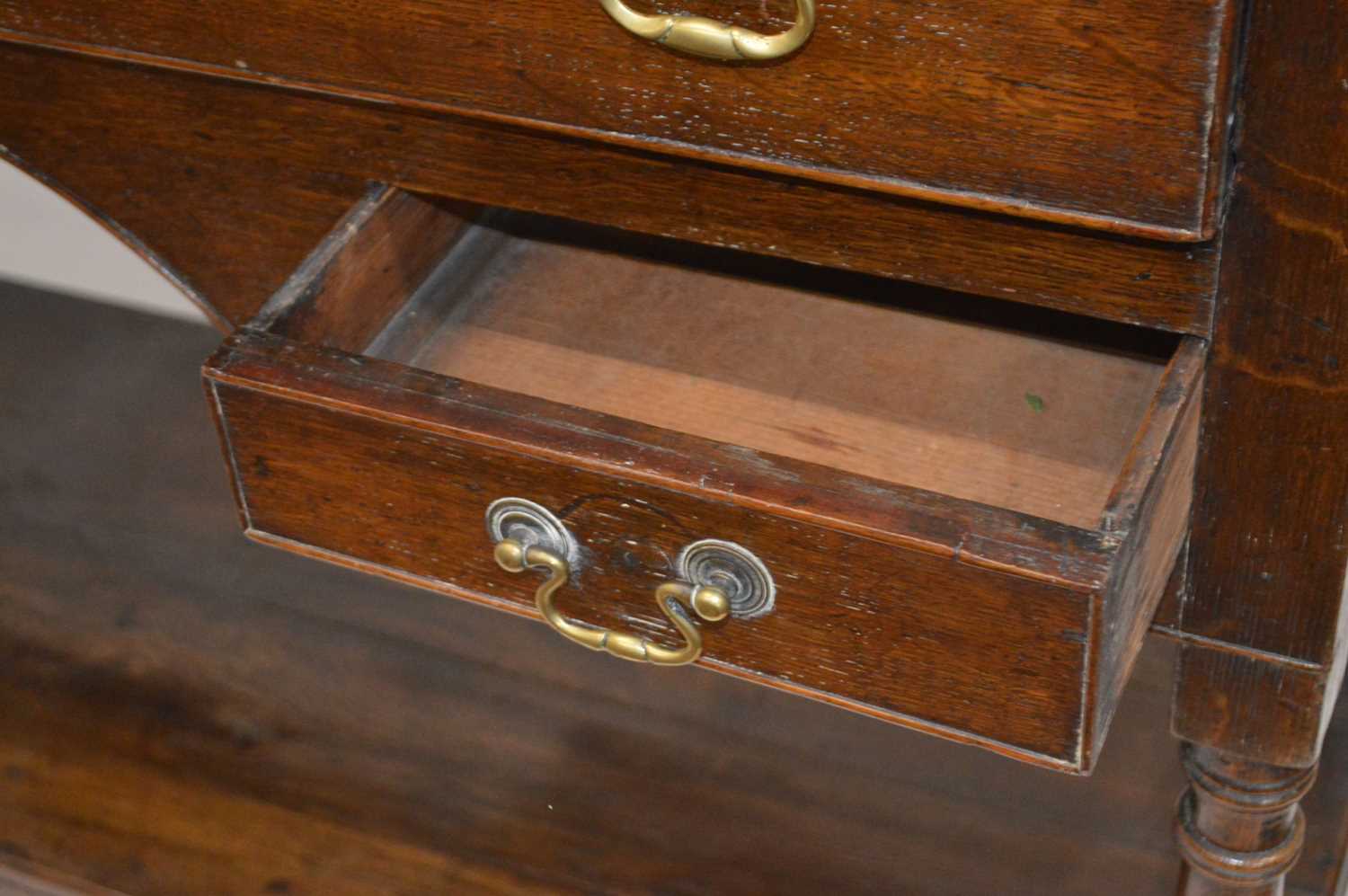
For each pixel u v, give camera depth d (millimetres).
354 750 1433
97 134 1151
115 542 1574
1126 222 941
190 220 1175
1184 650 1092
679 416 1119
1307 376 980
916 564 948
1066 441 1089
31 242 1914
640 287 1176
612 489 979
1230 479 1021
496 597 1047
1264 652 1070
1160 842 1352
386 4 1002
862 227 1015
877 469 1090
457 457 998
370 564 1063
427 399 998
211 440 1681
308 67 1035
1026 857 1351
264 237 1164
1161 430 964
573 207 1065
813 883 1348
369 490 1030
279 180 1136
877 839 1365
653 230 1056
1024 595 937
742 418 1115
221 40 1044
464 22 995
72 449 1677
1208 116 909
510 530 1014
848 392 1121
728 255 1188
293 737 1442
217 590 1535
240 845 1389
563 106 1002
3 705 1472
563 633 1034
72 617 1522
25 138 1170
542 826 1386
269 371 1016
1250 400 997
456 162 1076
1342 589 1034
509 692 1459
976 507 946
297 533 1065
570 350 1147
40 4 1065
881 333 1146
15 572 1555
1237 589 1056
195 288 1206
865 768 1402
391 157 1088
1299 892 1327
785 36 944
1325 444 994
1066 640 942
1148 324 992
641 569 1001
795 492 957
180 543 1570
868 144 962
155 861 1385
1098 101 920
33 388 1752
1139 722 1414
